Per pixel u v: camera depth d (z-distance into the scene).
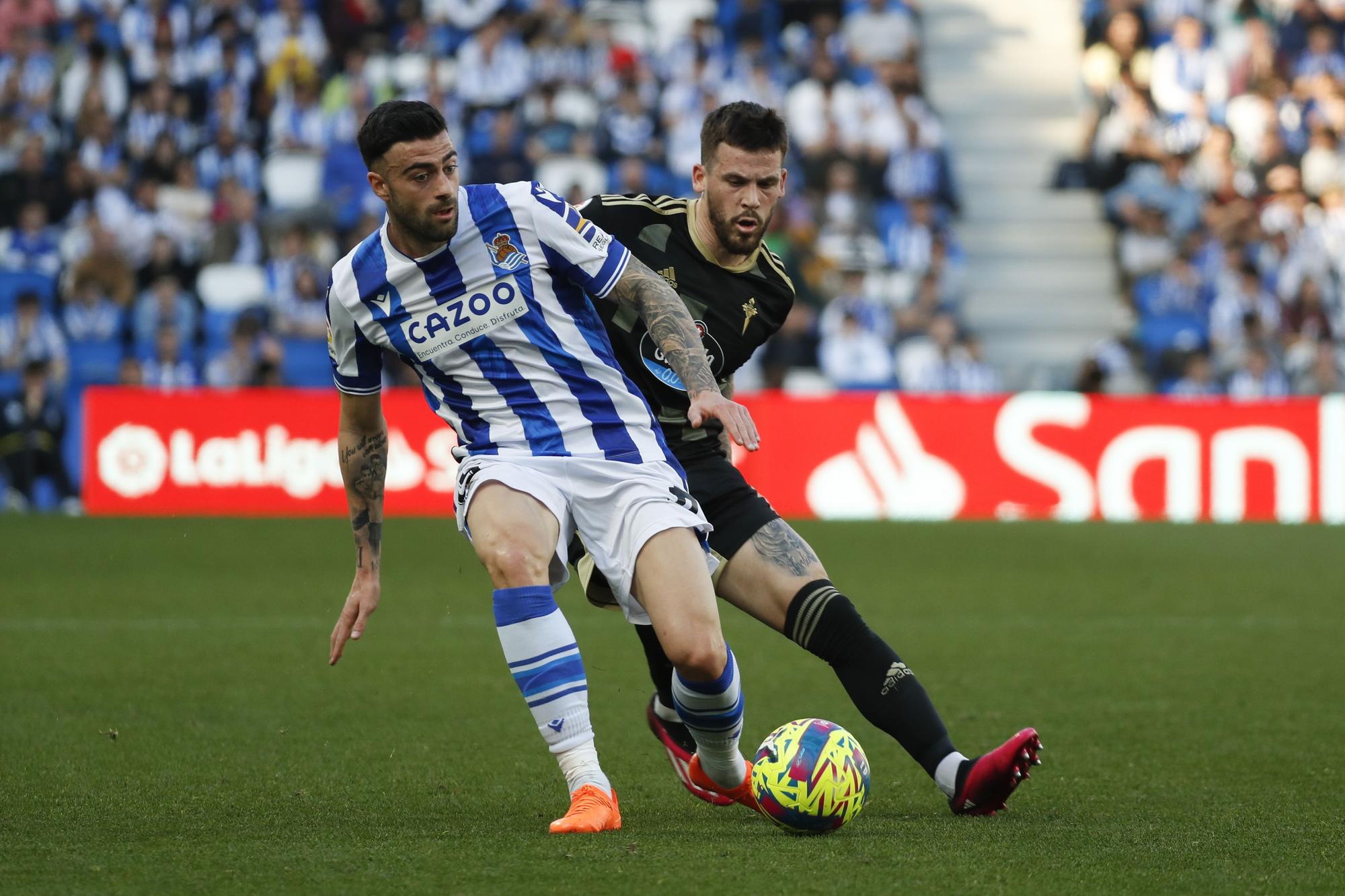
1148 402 47.06
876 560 37.84
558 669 12.60
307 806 13.84
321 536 41.72
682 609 12.70
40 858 11.37
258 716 19.00
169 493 46.62
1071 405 47.06
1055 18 69.75
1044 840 12.19
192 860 11.26
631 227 15.05
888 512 46.94
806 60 63.94
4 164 57.94
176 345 51.16
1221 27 65.88
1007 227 62.84
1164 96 64.44
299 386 53.03
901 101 62.38
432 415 46.69
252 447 46.66
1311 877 10.93
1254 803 14.09
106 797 14.16
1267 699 20.78
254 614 28.67
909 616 29.17
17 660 23.25
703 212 15.00
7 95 59.28
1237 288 57.62
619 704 20.36
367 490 14.00
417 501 46.59
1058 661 24.12
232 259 54.72
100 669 22.50
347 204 57.69
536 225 13.18
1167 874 10.98
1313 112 64.31
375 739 17.52
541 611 12.61
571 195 57.84
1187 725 18.88
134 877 10.67
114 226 55.22
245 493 46.66
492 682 21.75
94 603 29.84
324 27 62.72
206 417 46.56
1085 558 38.47
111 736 17.20
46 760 16.03
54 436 48.44
